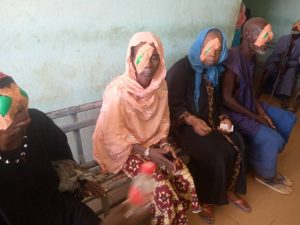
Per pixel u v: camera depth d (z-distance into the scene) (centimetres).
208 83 176
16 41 124
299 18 363
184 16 193
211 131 170
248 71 190
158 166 135
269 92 353
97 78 162
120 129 134
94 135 140
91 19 144
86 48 149
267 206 183
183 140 169
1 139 91
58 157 123
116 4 151
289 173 215
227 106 188
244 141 182
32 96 140
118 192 164
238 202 179
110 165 144
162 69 138
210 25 219
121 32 161
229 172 164
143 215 57
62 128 138
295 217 175
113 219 54
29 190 103
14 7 117
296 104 324
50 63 139
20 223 99
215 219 170
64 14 133
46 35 131
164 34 187
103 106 137
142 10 165
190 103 173
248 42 184
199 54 167
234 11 234
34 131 107
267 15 393
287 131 201
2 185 94
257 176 205
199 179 166
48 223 105
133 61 133
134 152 140
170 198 127
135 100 135
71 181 117
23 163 99
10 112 87
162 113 150
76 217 109
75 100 158
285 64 320
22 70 131
